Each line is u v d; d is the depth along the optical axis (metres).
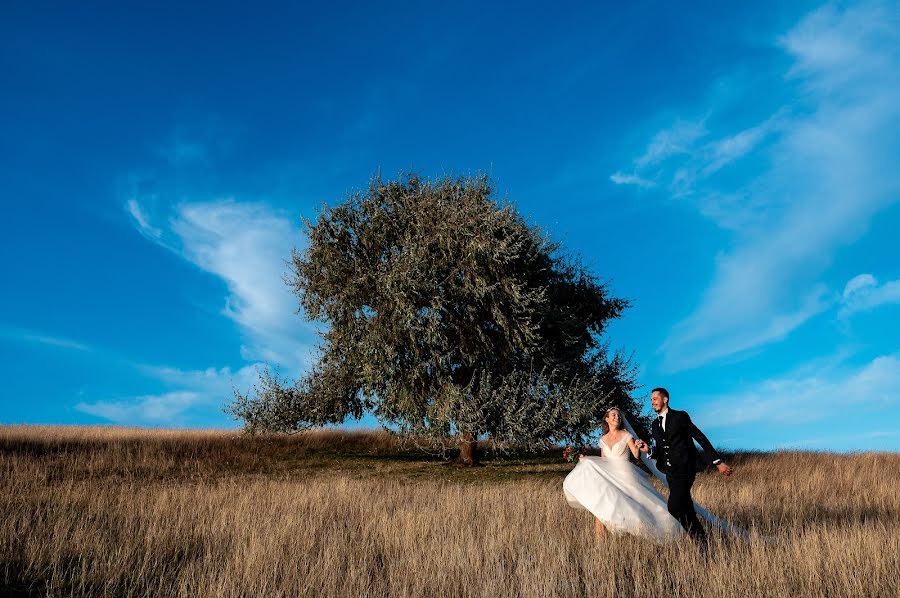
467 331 19.91
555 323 20.92
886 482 12.64
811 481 12.88
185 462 18.62
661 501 7.16
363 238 20.56
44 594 5.64
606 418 7.61
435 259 19.44
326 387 21.70
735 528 7.39
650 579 5.85
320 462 20.48
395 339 19.02
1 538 7.07
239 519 8.37
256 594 5.45
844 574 5.50
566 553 6.52
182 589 5.54
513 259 19.25
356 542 7.56
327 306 20.11
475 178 20.95
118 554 6.52
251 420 21.86
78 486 11.91
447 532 7.80
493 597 5.40
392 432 20.27
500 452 23.20
